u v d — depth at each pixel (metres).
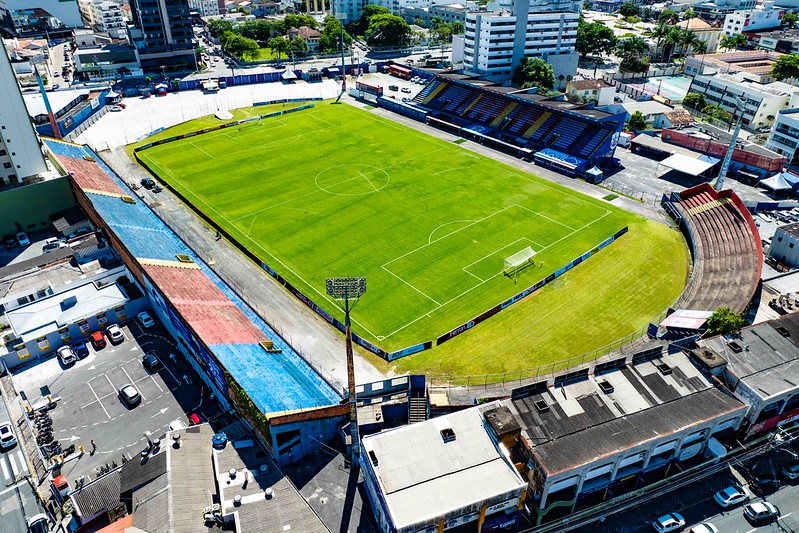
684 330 73.12
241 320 77.81
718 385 61.06
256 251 100.19
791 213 110.06
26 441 64.31
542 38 198.25
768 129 154.62
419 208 114.75
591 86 173.88
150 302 84.88
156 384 71.81
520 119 150.88
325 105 183.62
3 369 74.06
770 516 54.47
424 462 52.38
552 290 89.00
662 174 130.00
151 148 148.88
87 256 93.25
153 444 59.81
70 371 74.19
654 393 59.75
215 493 55.25
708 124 150.25
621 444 53.38
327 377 71.25
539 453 52.62
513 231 105.88
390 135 156.12
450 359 75.00
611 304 85.31
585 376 61.59
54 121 143.38
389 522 47.97
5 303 82.56
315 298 87.56
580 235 104.19
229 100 190.88
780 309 81.00
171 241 98.88
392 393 68.56
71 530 54.34
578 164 129.50
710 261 91.50
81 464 60.84
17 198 105.19
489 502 49.19
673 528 53.12
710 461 59.53
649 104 166.12
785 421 63.12
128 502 55.47
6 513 56.50
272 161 139.38
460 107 165.88
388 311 84.75
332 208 115.31
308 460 61.41
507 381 70.38
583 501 56.78
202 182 127.94
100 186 109.75
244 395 59.12
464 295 88.12
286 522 51.47
